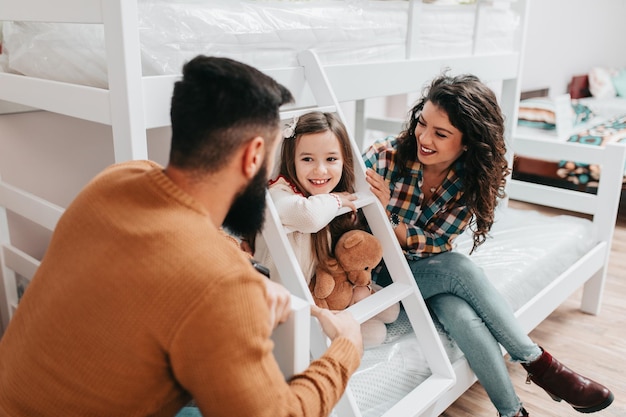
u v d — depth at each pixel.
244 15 1.46
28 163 2.04
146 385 0.81
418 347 1.63
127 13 1.12
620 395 1.97
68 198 2.19
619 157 2.45
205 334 0.74
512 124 2.62
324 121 1.42
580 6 5.34
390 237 1.52
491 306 1.65
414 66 1.92
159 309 0.75
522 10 2.46
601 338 2.36
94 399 0.82
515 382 2.05
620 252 3.31
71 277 0.82
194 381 0.77
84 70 1.35
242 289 0.77
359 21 1.78
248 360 0.77
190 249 0.77
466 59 2.15
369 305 1.39
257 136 0.85
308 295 1.24
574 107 4.74
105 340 0.78
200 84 0.81
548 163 3.97
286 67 1.55
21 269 1.85
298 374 0.93
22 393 0.86
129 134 1.18
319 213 1.30
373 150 1.83
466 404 1.91
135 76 1.16
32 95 1.45
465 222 1.76
